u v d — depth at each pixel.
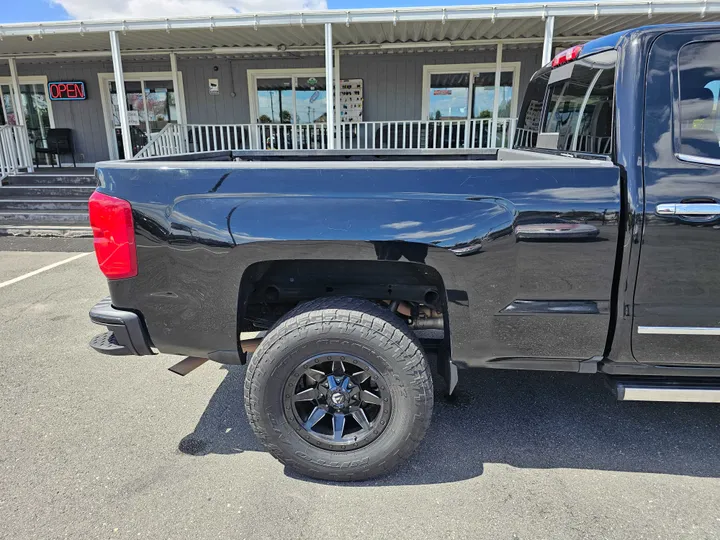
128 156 8.56
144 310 2.22
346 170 2.03
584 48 2.49
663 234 1.94
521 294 2.06
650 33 1.98
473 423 2.79
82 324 4.36
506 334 2.12
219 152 3.89
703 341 2.06
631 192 1.94
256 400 2.22
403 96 10.95
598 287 2.03
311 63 11.00
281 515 2.10
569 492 2.23
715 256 1.94
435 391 3.15
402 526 2.04
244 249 2.10
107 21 7.91
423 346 2.58
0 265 6.37
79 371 3.47
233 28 8.23
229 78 11.30
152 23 7.87
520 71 10.45
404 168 2.01
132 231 2.13
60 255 6.91
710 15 7.46
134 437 2.69
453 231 2.01
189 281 2.16
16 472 2.39
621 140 1.99
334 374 2.26
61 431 2.74
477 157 4.12
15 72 10.85
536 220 1.98
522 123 3.75
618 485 2.28
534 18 7.52
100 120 11.93
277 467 2.43
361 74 10.91
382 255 2.07
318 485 2.29
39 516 2.11
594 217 1.96
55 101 11.92
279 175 2.06
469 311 2.11
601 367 2.18
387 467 2.26
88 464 2.45
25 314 4.61
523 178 1.98
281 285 2.50
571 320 2.07
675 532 1.99
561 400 3.03
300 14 7.58
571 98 2.68
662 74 1.97
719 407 2.93
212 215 2.09
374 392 2.27
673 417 2.83
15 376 3.39
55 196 9.39
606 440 2.62
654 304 2.01
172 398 3.11
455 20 7.56
